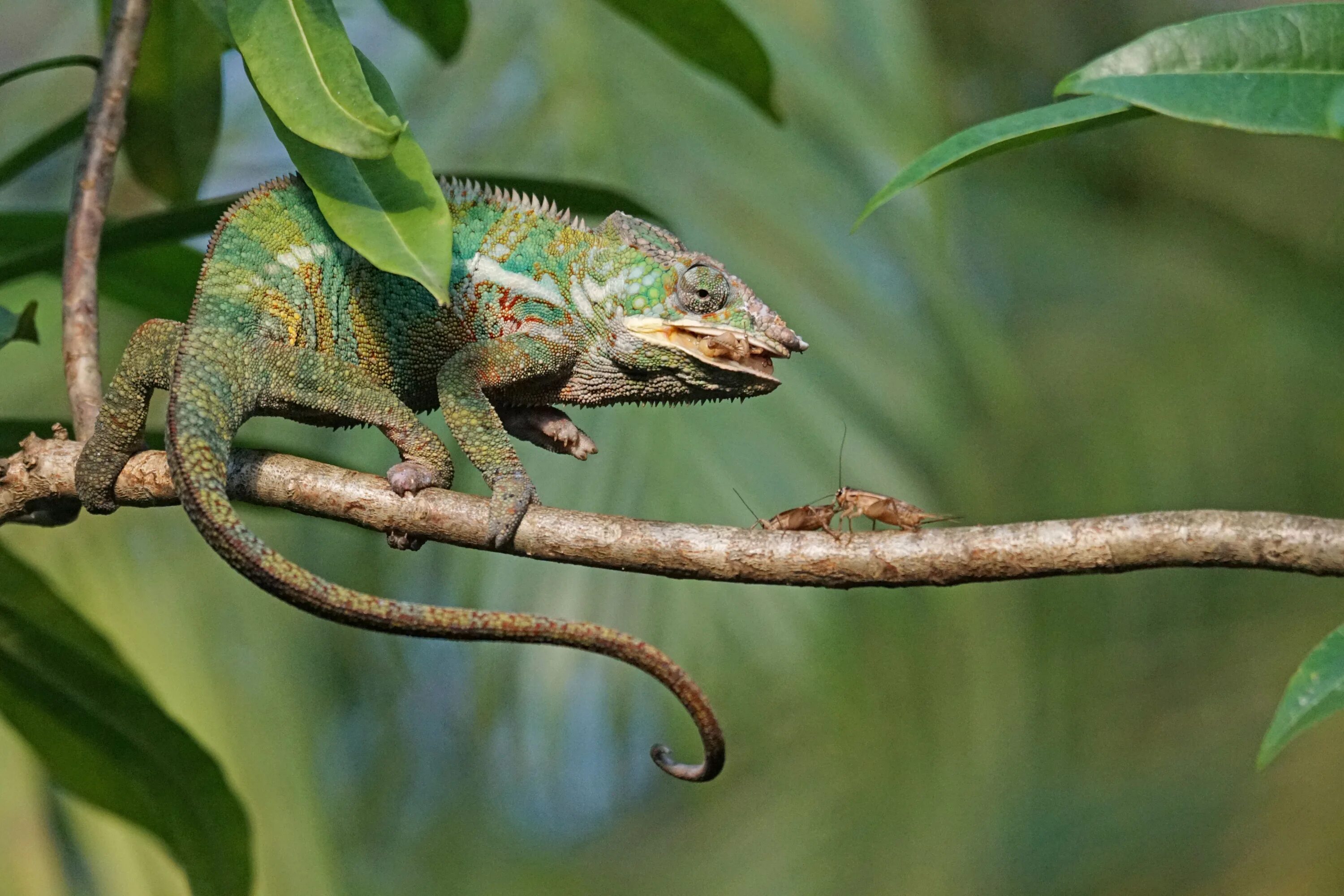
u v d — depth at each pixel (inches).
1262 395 343.6
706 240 249.9
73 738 170.4
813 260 253.0
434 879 352.5
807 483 242.4
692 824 364.8
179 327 146.3
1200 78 107.8
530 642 130.4
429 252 126.4
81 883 218.8
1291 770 299.6
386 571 251.6
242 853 174.2
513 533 136.5
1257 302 354.6
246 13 130.7
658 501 235.8
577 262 162.6
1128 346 348.8
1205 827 301.7
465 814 350.6
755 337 163.3
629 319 162.1
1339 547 110.4
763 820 323.0
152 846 215.5
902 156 260.8
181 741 168.6
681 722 264.8
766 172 256.2
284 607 254.5
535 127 253.8
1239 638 332.2
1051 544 118.7
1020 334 350.6
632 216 169.0
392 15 205.8
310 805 239.1
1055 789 316.5
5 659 164.9
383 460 235.3
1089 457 333.1
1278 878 285.6
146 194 255.0
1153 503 331.3
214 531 129.6
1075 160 362.9
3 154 258.4
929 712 301.0
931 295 261.9
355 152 124.0
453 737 329.4
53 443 151.9
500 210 161.8
